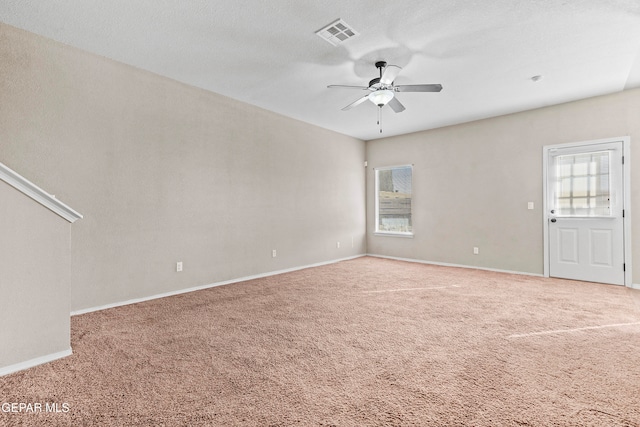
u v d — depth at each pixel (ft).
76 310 9.66
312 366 6.45
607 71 11.28
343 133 20.33
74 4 7.59
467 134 17.52
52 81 9.21
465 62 10.61
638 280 12.80
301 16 8.14
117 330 8.37
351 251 21.07
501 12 7.95
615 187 13.28
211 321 9.07
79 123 9.72
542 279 14.39
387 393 5.48
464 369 6.29
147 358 6.79
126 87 10.77
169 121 11.93
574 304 10.56
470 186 17.38
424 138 19.33
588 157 13.92
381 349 7.22
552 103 14.55
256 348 7.29
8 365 6.18
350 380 5.91
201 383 5.81
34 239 6.55
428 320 9.09
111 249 10.40
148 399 5.32
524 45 9.53
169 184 11.92
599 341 7.57
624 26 8.54
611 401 5.20
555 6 7.72
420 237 19.48
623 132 13.07
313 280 14.38
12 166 8.52
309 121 17.60
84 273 9.82
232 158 14.10
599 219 13.62
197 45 9.59
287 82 12.35
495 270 16.48
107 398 5.34
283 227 16.48
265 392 5.52
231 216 14.05
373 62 10.64
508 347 7.29
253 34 8.95
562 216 14.52
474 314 9.59
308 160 17.95
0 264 6.15
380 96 10.48
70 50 9.55
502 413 4.90
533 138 15.30
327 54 10.11
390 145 21.02
